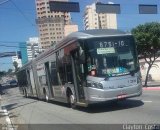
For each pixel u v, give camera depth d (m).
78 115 16.27
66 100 19.44
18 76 41.91
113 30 16.72
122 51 16.12
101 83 15.60
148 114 14.02
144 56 38.41
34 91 30.78
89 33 16.11
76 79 17.16
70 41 17.20
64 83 19.27
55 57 20.61
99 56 15.78
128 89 15.91
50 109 20.75
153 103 17.55
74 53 16.97
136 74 16.20
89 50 15.76
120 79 15.82
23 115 19.56
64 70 18.94
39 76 26.72
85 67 15.83
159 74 53.91
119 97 15.77
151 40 36.28
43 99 27.59
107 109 17.00
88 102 15.93
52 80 22.20
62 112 18.23
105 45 15.93
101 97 15.57
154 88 32.09
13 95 48.62
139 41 36.53
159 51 40.59
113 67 15.84
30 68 31.06
